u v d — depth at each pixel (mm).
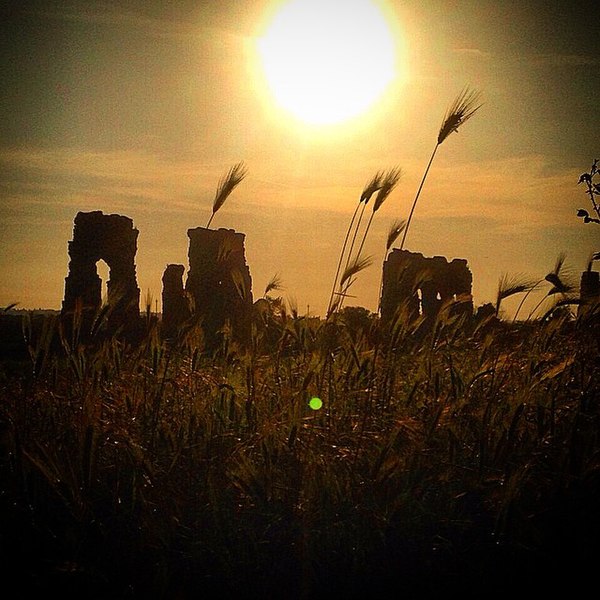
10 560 1353
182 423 1595
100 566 1348
